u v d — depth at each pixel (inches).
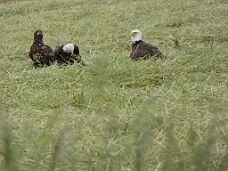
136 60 600.7
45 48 615.8
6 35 834.2
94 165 296.5
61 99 445.7
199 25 797.2
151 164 299.6
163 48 678.5
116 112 393.1
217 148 305.9
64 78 512.4
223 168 283.3
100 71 433.4
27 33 832.3
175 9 940.0
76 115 393.1
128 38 762.2
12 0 1234.0
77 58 594.6
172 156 300.5
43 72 538.0
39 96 458.6
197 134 333.7
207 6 947.3
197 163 275.7
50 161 301.3
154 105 412.5
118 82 491.5
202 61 565.6
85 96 439.8
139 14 926.4
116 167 293.1
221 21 813.2
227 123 358.6
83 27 848.3
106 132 354.9
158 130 356.8
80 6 1048.2
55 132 351.3
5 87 492.7
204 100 427.2
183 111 396.2
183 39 719.7
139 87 486.3
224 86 464.8
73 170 280.5
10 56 679.1
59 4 1085.1
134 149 313.9
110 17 906.7
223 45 660.7
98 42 751.7
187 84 479.5
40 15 975.0
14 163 267.0
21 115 409.1
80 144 331.9
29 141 332.5
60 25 876.6
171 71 530.0
